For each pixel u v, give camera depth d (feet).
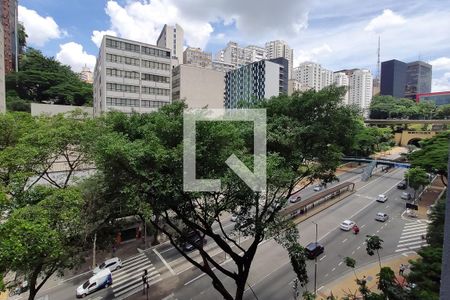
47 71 233.96
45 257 37.04
